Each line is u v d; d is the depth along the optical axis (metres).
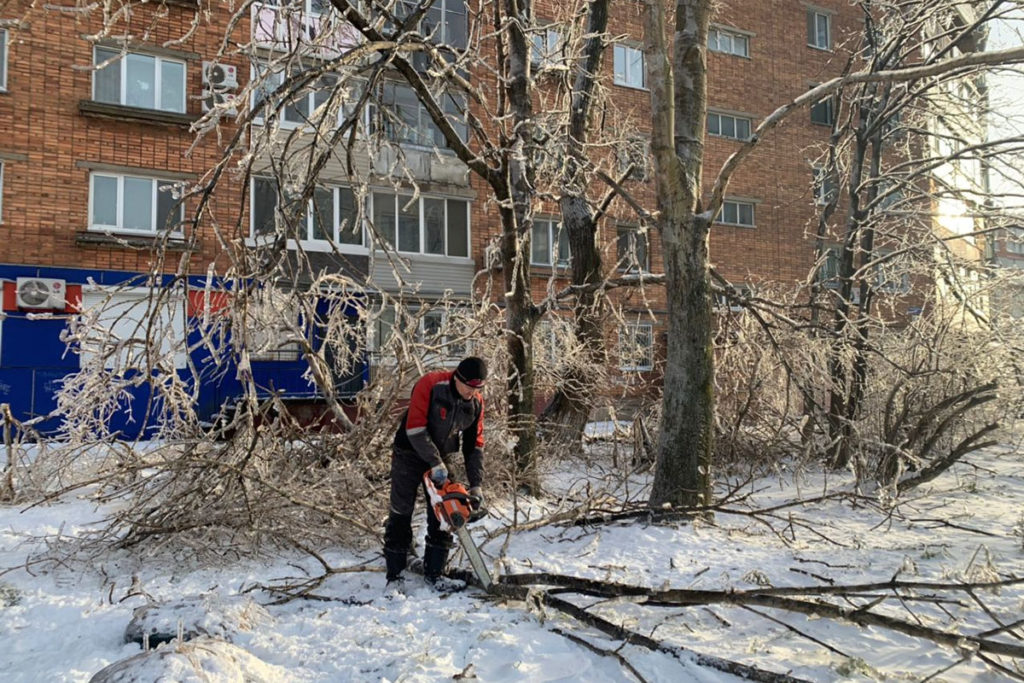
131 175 15.20
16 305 14.18
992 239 10.78
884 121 9.84
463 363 4.33
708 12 6.80
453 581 4.33
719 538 5.51
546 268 18.55
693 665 3.11
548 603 3.71
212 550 4.87
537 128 7.89
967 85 10.42
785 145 22.83
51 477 6.89
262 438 5.79
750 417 9.40
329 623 3.71
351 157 5.53
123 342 5.25
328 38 6.17
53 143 14.60
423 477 4.49
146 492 5.66
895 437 7.87
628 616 3.78
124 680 2.70
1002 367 8.98
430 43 6.48
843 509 6.75
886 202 12.75
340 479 5.59
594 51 9.63
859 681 3.03
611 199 9.45
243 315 4.95
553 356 9.13
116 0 5.57
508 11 7.39
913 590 4.17
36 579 4.56
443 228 18.20
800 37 23.27
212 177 5.01
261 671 3.01
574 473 8.84
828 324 9.73
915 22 9.55
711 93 21.78
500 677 3.01
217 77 14.95
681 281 6.38
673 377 6.31
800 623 3.77
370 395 6.45
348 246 16.80
